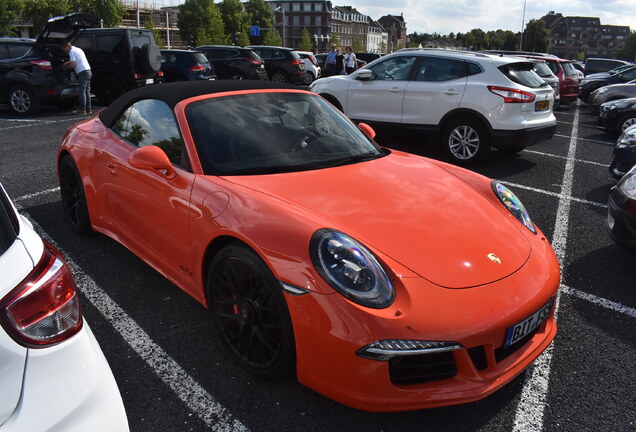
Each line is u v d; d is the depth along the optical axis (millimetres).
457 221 2199
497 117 6234
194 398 2074
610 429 1967
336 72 18453
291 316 1847
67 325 1197
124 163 2889
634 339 2611
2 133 8133
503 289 1901
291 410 2010
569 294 3105
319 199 2205
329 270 1790
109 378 1278
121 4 64562
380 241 1962
